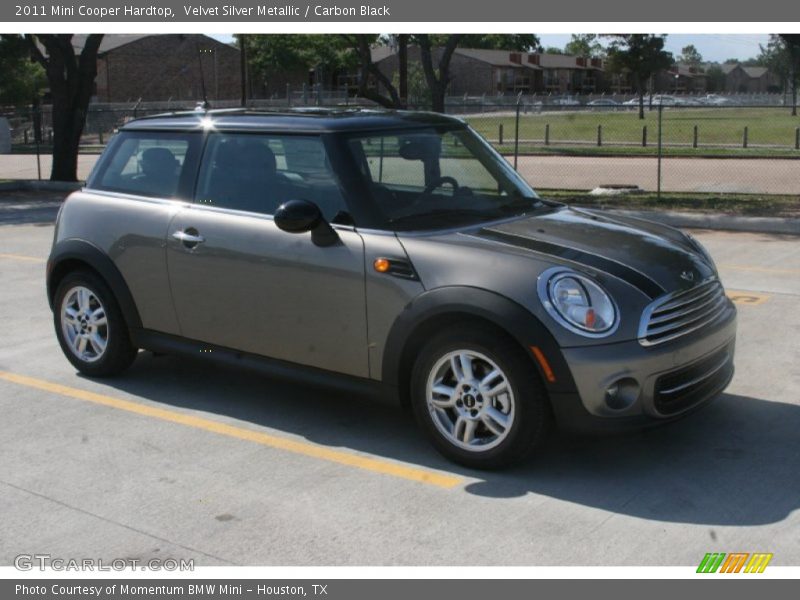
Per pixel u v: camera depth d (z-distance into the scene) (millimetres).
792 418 5176
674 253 4676
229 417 5352
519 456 4320
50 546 3842
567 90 88062
